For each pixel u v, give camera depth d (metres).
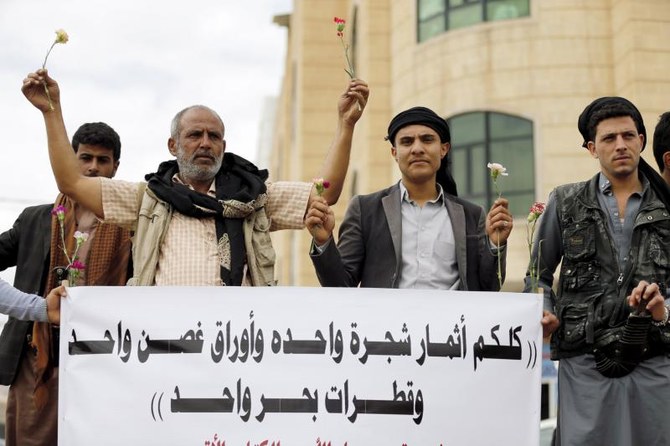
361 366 5.04
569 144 18.95
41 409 5.78
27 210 6.11
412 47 20.75
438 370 5.05
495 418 5.04
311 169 25.89
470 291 5.15
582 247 5.34
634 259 5.25
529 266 5.34
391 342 5.06
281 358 5.04
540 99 19.14
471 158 19.56
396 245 5.64
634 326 5.05
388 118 21.56
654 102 18.30
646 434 5.20
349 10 25.14
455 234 5.65
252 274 5.43
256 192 5.50
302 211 5.63
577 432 5.28
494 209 5.31
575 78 19.09
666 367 5.18
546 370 13.29
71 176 5.44
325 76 26.19
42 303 5.19
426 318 5.08
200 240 5.39
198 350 5.03
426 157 5.67
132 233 5.75
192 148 5.50
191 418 4.99
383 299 5.09
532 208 5.28
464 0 20.06
